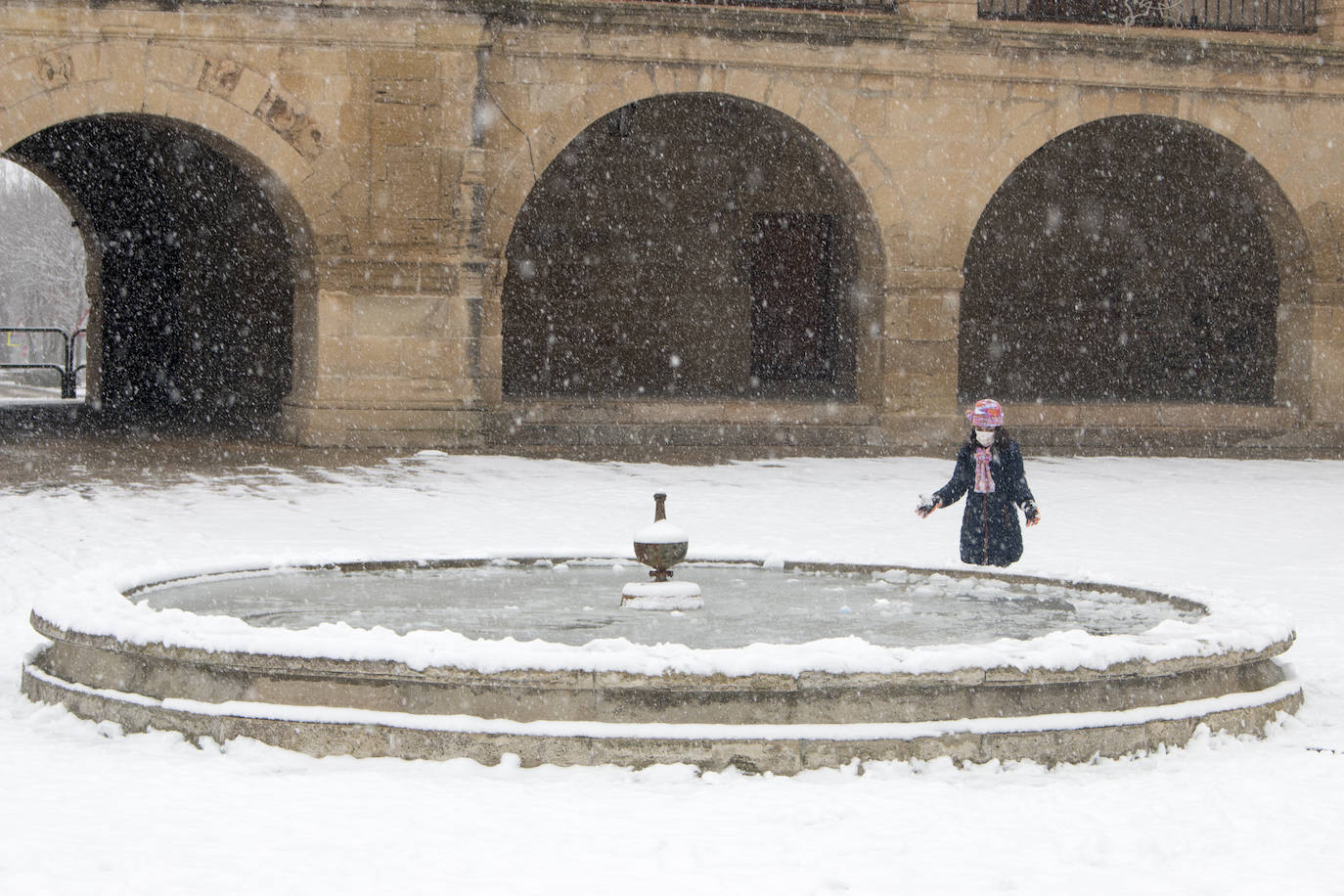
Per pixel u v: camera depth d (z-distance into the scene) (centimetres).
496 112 2167
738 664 594
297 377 2212
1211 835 513
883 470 1942
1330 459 2330
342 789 555
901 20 2259
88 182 2839
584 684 594
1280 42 2384
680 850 484
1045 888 458
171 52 2017
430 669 604
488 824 514
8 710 688
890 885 459
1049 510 1559
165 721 630
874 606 824
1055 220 2914
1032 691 618
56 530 1257
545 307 2731
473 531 1308
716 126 2731
